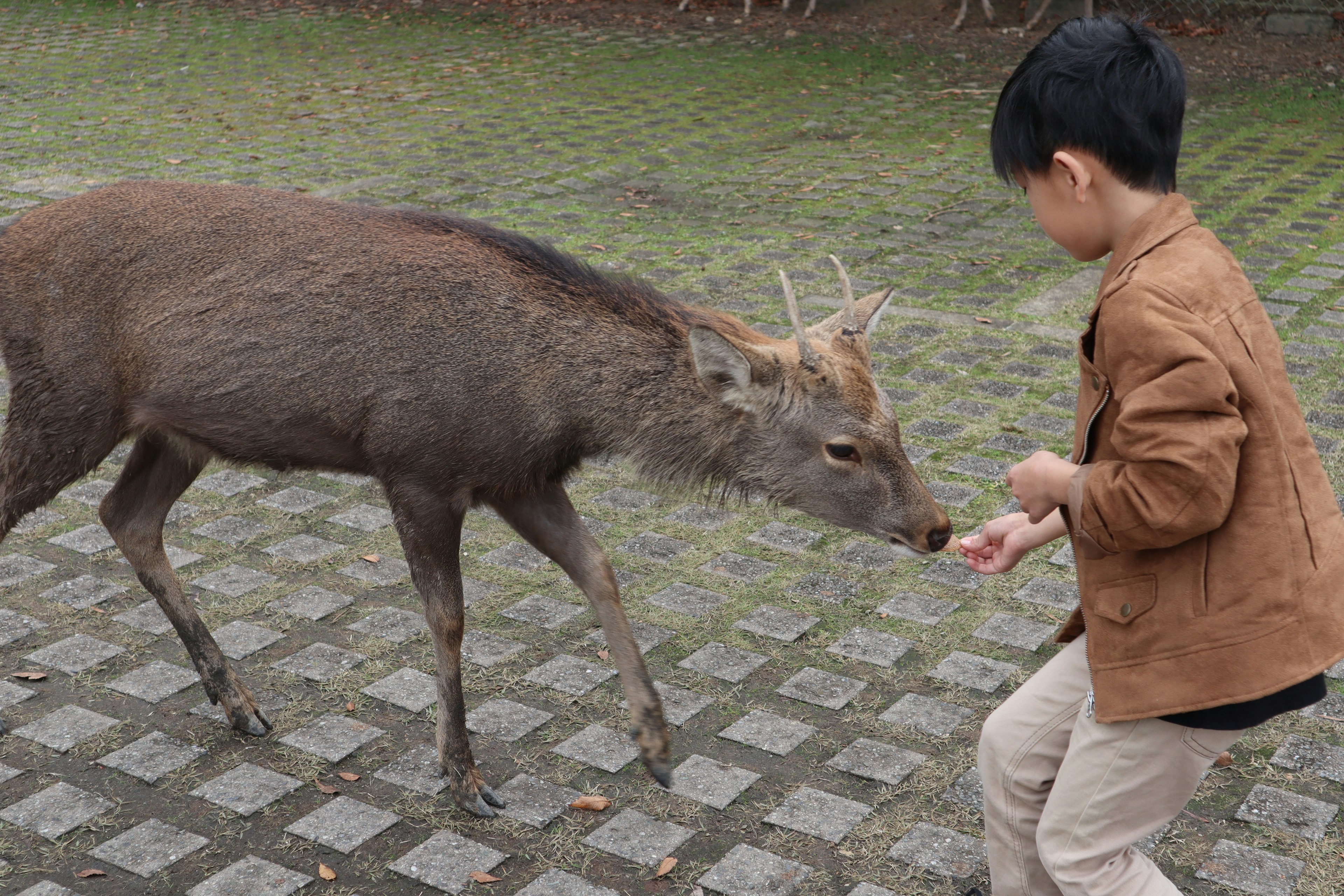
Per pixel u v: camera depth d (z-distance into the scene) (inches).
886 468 131.6
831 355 132.5
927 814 135.4
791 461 133.6
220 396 136.3
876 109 494.0
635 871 127.1
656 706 133.7
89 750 146.3
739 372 129.6
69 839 131.2
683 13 684.1
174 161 408.2
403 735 150.5
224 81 538.3
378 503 211.8
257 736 149.4
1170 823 133.3
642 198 378.0
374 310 132.1
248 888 124.2
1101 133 88.4
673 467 137.9
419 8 704.4
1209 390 80.1
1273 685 83.8
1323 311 283.7
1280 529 83.9
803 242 339.0
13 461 145.9
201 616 175.9
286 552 194.2
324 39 632.4
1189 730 87.9
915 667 164.1
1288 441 86.0
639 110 491.2
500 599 181.6
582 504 210.8
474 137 447.2
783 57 588.7
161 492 149.6
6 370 148.3
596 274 139.2
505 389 131.0
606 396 133.5
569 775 142.9
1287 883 124.0
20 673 160.6
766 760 145.5
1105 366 87.4
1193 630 85.6
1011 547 108.7
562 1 714.8
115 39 629.0
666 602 180.4
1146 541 83.7
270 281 134.6
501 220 353.1
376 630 173.3
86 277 139.9
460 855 129.3
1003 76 548.7
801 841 131.3
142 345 138.2
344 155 420.8
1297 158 420.8
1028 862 102.7
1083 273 315.9
